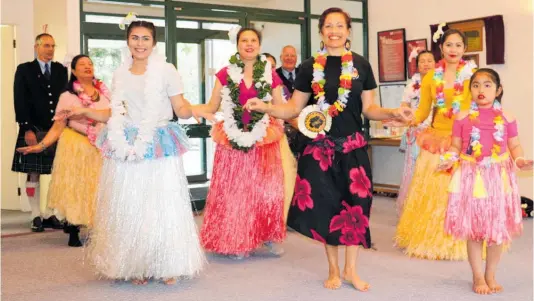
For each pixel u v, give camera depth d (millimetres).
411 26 7824
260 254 4707
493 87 3611
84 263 4480
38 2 7797
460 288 3732
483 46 6949
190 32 7047
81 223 4867
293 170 4840
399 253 4676
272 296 3592
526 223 5906
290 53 6145
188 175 7203
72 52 6316
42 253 4875
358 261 4430
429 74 4613
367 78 3732
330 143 3654
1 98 7402
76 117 4719
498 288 3650
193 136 7137
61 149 4938
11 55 7324
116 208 3727
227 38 7320
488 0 6914
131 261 3688
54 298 3609
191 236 3805
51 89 5980
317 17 8031
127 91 3795
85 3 6383
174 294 3650
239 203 4457
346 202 3648
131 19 3912
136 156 3697
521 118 6676
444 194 4480
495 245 3615
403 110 3574
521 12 6621
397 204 5598
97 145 3881
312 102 3805
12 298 3619
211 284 3861
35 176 5914
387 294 3609
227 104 4504
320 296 3580
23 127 5887
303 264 4383
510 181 3623
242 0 7469
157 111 3764
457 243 4434
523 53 6629
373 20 8320
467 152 3643
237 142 4445
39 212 5941
